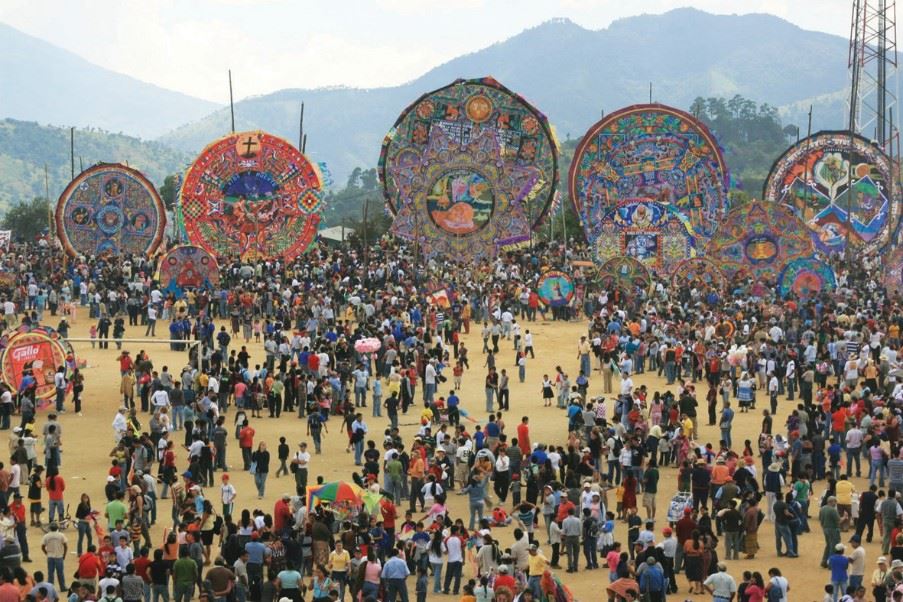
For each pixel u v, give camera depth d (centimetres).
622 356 7300
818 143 12469
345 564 4131
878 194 12381
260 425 6444
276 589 3884
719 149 11738
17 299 8769
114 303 8725
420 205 11388
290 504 4541
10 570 3728
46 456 5534
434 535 4269
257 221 10981
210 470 5425
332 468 5722
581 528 4566
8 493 4966
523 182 11550
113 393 6962
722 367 7312
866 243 12356
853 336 7575
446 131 11625
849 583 4228
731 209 11500
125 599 3759
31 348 6606
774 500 5178
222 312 8819
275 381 6594
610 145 11850
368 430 6375
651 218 10731
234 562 4041
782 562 4697
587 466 5272
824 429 6000
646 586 3903
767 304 9131
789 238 10519
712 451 5638
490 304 9025
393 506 4588
